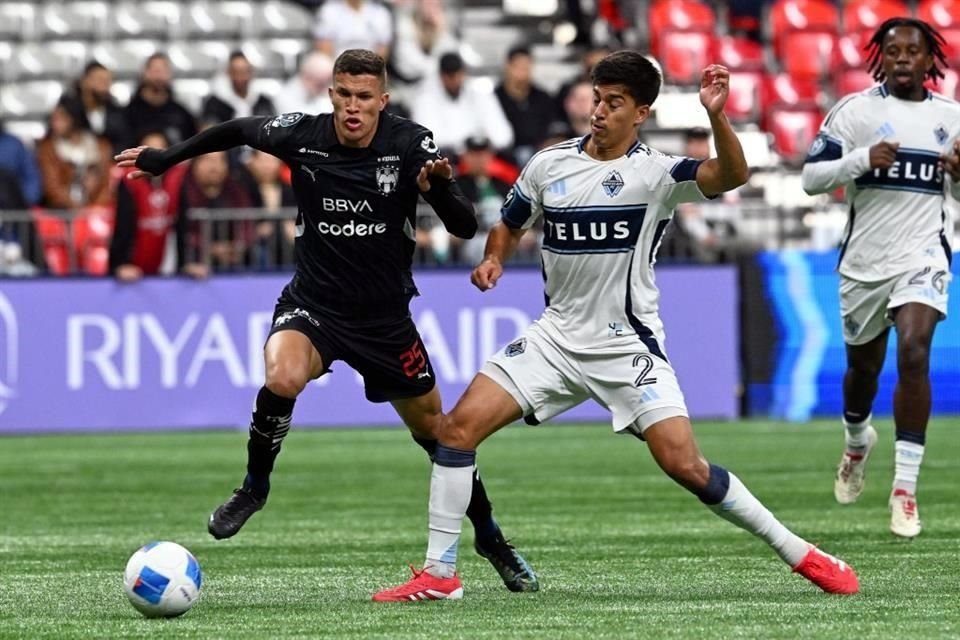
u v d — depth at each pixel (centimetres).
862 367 2973
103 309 5297
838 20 7256
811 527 2894
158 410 5322
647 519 3083
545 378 2084
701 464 2022
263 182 5541
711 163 2009
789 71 7131
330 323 2200
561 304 2108
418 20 6719
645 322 2084
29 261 5484
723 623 1841
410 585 2073
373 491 3684
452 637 1762
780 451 4456
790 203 6216
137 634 1809
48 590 2225
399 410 2308
